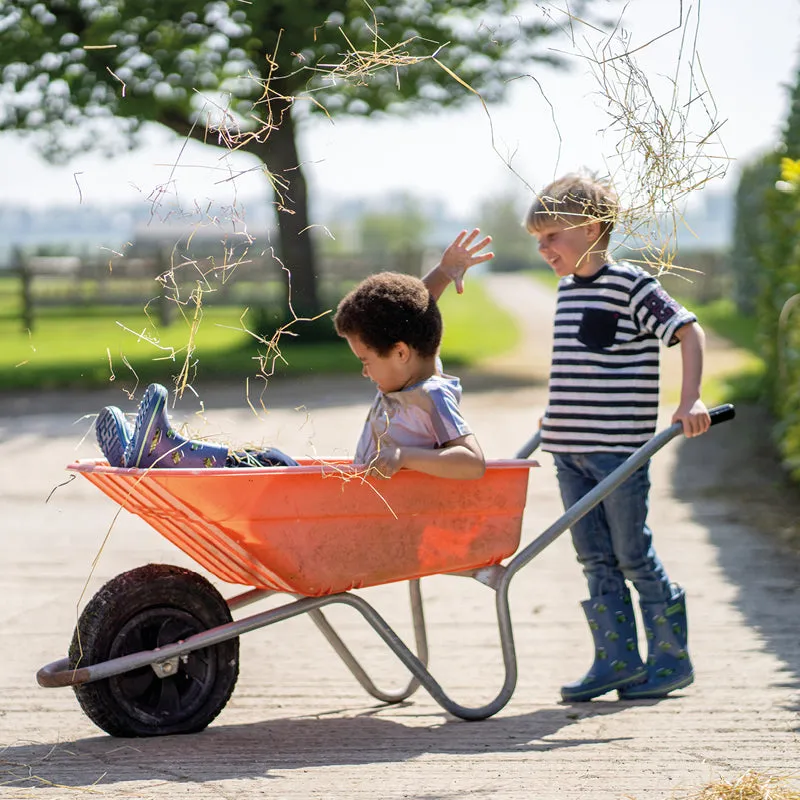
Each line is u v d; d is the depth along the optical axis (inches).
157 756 181.5
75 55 989.8
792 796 152.7
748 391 720.3
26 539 393.4
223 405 727.7
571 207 223.0
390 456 189.9
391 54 222.1
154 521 195.8
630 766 171.6
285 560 191.0
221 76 995.3
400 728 203.3
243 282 1378.0
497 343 1152.8
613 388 224.4
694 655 253.9
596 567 231.8
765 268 634.8
